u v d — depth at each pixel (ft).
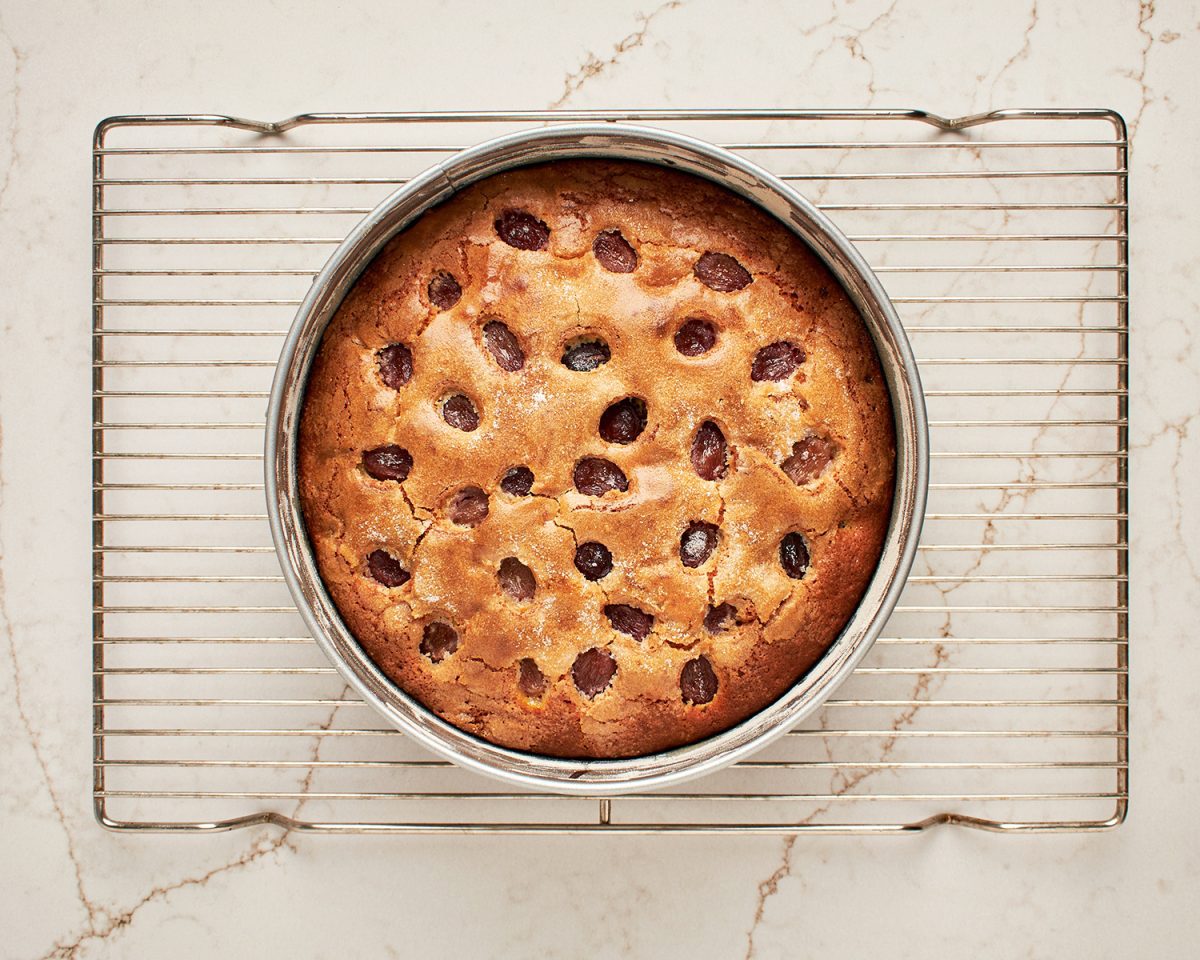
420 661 2.27
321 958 2.52
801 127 2.53
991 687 2.52
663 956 2.52
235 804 2.53
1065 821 2.52
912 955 2.52
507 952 2.52
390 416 2.26
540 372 2.24
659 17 2.53
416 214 2.27
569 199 2.27
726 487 2.24
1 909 2.52
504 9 2.53
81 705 2.53
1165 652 2.53
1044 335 2.53
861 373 2.27
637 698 2.24
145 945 2.52
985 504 2.53
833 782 2.53
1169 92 2.54
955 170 2.54
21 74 2.53
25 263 2.53
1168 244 2.54
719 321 2.25
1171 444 2.54
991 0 2.54
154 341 2.53
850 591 2.26
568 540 2.23
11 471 2.53
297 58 2.53
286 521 2.22
